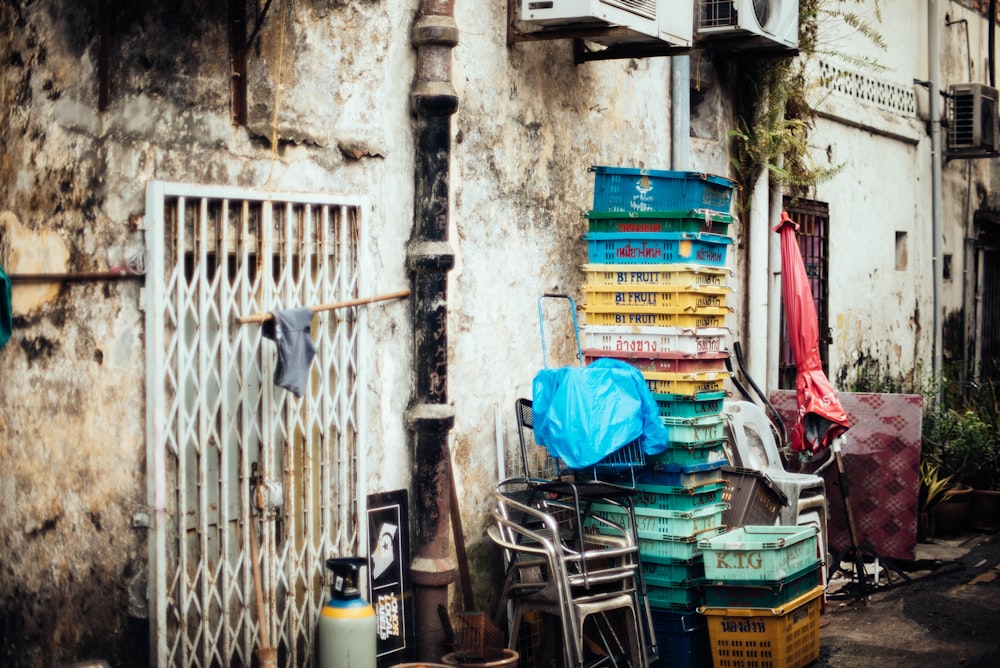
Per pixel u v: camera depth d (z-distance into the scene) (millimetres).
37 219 4664
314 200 5441
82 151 4684
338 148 5641
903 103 12461
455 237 6379
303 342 5125
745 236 9516
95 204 4703
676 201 6539
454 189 6359
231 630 5102
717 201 6727
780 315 9953
